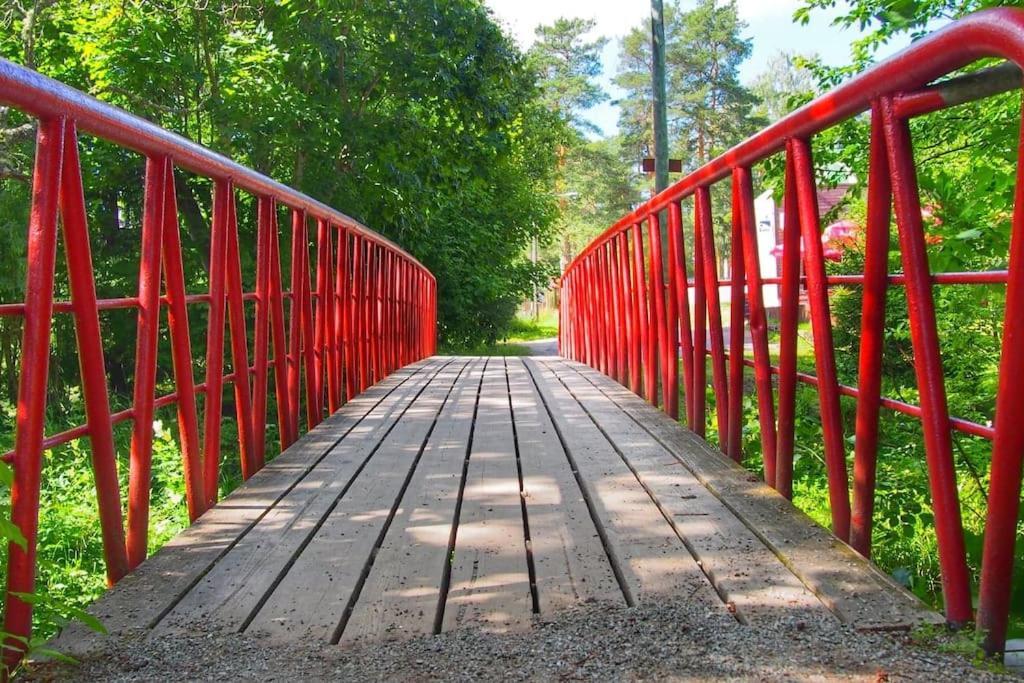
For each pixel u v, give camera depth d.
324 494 3.36
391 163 12.82
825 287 2.71
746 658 1.80
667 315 5.04
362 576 2.45
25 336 2.04
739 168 3.46
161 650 1.96
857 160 5.73
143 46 9.95
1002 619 1.81
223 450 7.78
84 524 5.02
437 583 2.37
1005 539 1.79
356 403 5.97
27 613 1.98
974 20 1.75
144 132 2.62
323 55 11.77
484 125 13.96
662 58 13.98
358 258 6.50
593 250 8.65
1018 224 1.70
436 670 1.82
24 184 8.91
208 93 11.15
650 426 4.71
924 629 1.94
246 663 1.88
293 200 4.49
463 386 7.00
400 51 12.71
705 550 2.55
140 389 2.66
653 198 5.22
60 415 9.13
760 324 3.38
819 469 5.55
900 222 2.09
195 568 2.50
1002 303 3.96
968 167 4.29
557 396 6.20
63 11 10.62
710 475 3.48
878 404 2.43
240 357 3.67
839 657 1.80
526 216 22.44
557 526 2.88
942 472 2.00
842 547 2.52
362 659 1.89
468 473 3.68
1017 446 1.74
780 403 3.09
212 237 3.41
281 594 2.31
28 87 1.97
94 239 11.78
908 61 1.99
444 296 19.19
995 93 1.85
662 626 1.99
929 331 2.03
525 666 1.81
